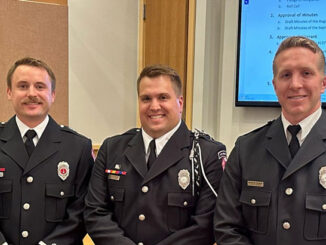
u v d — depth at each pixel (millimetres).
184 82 2703
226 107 2611
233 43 2572
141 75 1596
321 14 2336
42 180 1642
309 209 1228
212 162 1575
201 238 1483
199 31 2625
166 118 1569
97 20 3166
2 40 2469
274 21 2410
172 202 1516
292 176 1277
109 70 3236
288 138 1357
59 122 2668
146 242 1514
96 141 3254
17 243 1592
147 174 1544
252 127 2557
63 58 2648
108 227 1540
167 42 2789
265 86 2453
